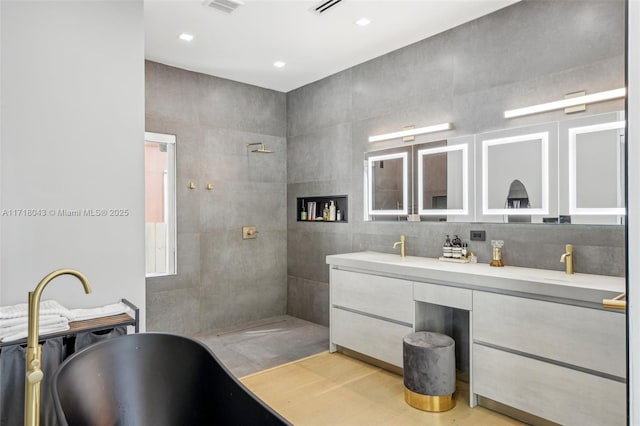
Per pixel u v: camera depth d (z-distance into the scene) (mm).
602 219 2365
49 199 2105
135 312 2033
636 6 830
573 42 2516
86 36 2221
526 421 2350
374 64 3785
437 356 2486
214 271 4250
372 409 2541
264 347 3684
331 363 3299
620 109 2328
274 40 3391
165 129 3904
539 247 2682
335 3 2787
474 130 3021
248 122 4527
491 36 2920
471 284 2516
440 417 2436
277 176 4793
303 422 2387
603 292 1953
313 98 4480
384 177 3689
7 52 1993
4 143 1984
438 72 3264
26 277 2037
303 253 4637
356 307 3295
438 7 2846
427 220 3309
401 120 3545
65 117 2154
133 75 2379
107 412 1575
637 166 820
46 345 1723
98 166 2258
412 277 2869
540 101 2662
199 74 4152
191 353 1768
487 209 2904
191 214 4078
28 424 1169
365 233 3895
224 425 1633
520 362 2281
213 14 2932
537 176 2650
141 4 2416
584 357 2033
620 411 1915
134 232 2377
